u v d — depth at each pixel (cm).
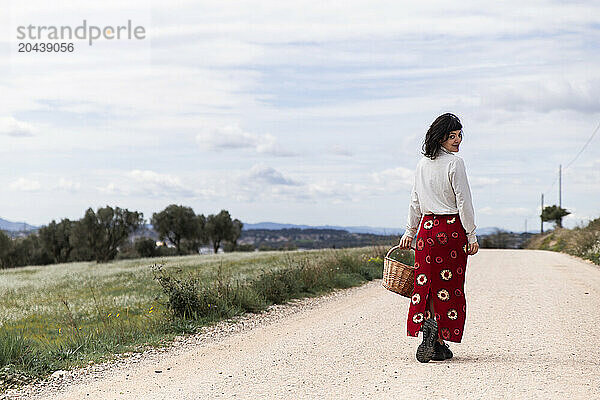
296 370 574
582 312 877
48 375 612
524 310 907
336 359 616
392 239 2105
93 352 725
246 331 862
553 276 1506
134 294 1573
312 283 1330
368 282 1541
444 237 549
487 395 443
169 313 962
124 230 5444
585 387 457
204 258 3541
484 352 611
